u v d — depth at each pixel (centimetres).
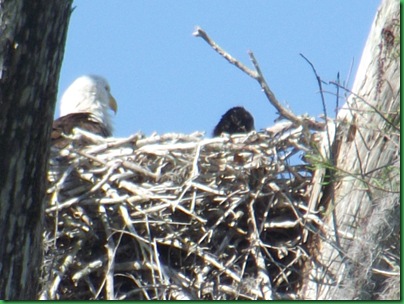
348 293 1144
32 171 872
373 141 1191
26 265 866
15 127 866
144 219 1314
